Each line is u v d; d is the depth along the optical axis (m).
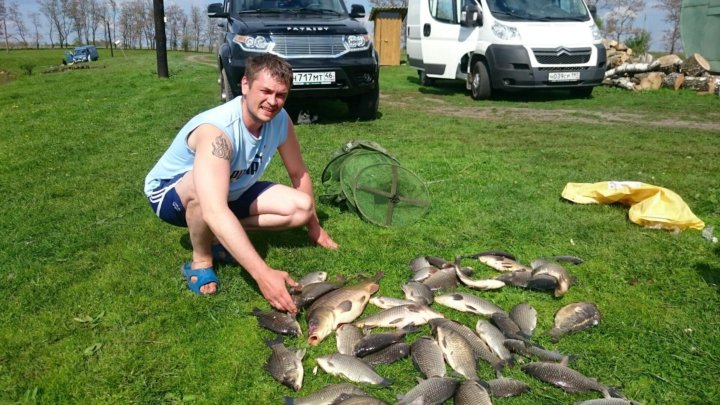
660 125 9.35
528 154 7.08
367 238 4.41
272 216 3.83
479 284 3.62
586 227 4.61
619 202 5.12
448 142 7.75
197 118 3.40
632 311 3.39
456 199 5.30
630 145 7.61
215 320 3.32
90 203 5.37
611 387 2.70
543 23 12.09
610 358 2.96
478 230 4.59
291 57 8.48
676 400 2.67
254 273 3.20
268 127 3.61
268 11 9.35
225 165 3.27
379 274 3.75
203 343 3.11
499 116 10.42
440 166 6.44
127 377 2.85
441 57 14.03
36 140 8.27
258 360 2.97
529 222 4.71
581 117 10.31
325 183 5.32
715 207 5.09
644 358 2.96
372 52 8.95
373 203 4.77
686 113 10.62
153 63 23.59
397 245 4.31
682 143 7.73
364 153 5.10
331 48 8.61
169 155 3.56
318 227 4.20
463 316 3.39
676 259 4.03
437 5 14.21
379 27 24.06
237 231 3.17
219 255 3.94
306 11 9.44
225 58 8.61
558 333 3.16
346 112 10.38
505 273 3.78
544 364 2.82
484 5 12.59
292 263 4.00
